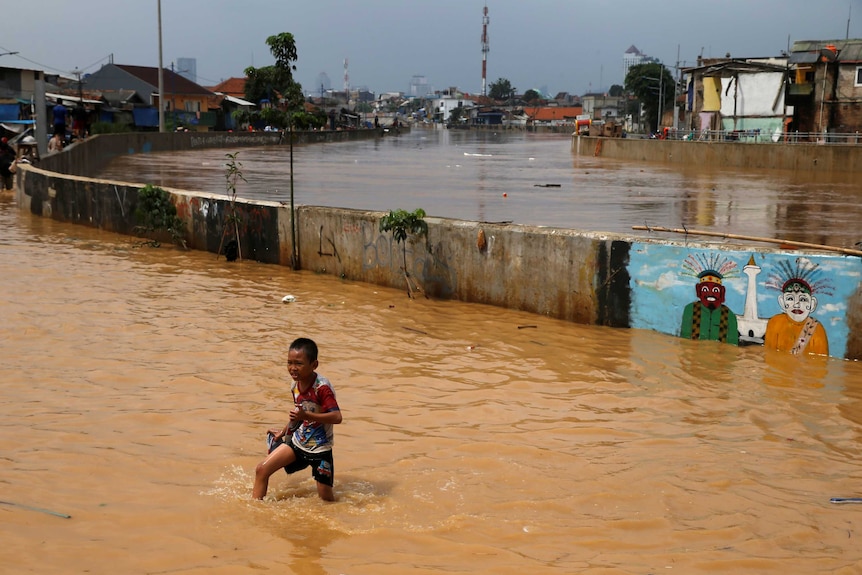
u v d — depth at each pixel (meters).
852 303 10.55
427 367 10.05
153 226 19.25
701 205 27.89
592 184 36.78
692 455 7.40
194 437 7.39
